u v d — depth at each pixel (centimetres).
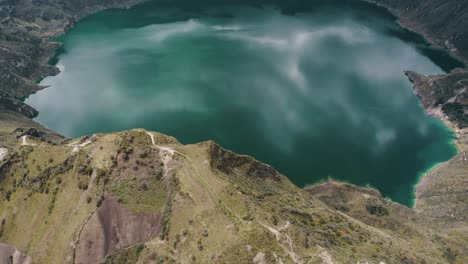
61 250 19688
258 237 16575
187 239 17688
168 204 19100
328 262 15775
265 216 17662
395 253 19625
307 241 16625
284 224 17438
